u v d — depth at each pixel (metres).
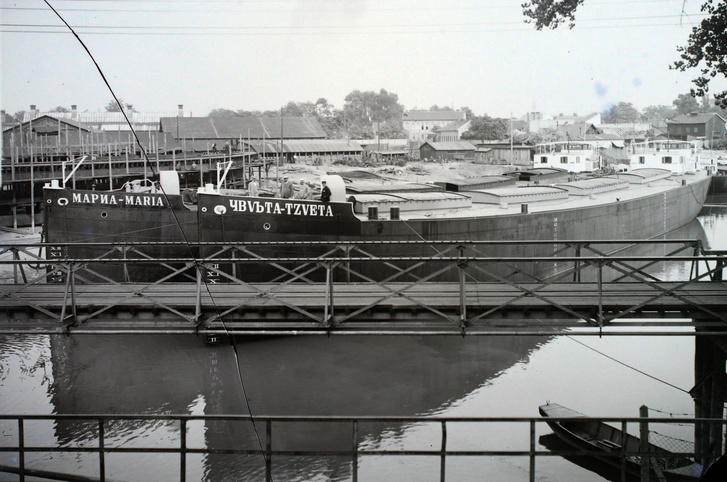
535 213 26.64
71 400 15.84
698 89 22.28
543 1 27.06
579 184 33.62
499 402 16.91
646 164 45.81
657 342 21.95
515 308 12.14
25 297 12.79
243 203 20.23
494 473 13.43
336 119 72.44
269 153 54.66
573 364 19.67
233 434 14.53
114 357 17.75
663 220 36.28
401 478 13.09
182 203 20.67
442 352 19.92
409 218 23.48
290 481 12.89
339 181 21.59
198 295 11.55
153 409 15.70
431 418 9.18
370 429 15.19
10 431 14.59
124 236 20.70
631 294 13.11
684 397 17.34
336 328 11.75
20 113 23.98
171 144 38.75
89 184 27.25
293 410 15.64
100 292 13.55
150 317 12.15
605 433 14.41
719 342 12.55
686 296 12.84
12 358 18.09
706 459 12.54
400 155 63.75
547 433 15.41
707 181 44.34
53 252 20.75
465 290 13.78
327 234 21.20
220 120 56.28
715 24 20.89
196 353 17.50
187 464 13.19
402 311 12.14
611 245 31.27
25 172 24.27
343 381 17.33
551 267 28.19
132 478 12.70
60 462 13.12
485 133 65.25
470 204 26.97
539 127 53.31
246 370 17.38
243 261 11.50
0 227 24.33
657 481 12.23
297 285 14.50
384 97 75.56
